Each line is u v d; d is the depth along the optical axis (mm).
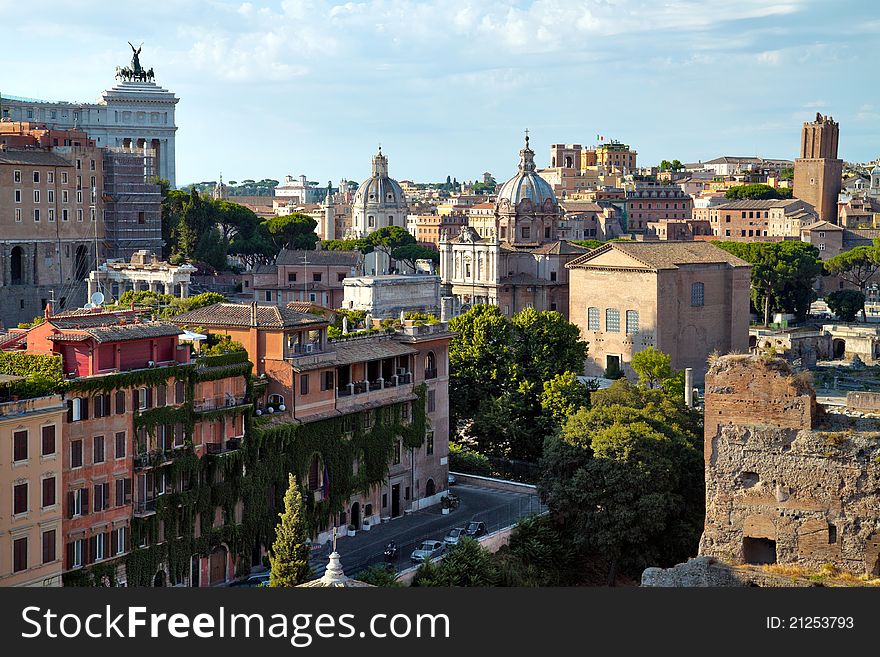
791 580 83000
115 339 112125
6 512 99062
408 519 145000
